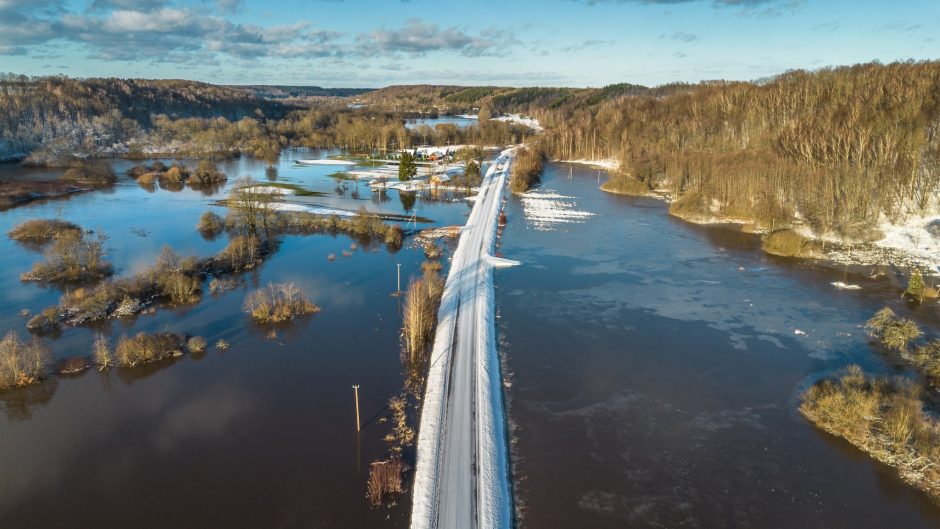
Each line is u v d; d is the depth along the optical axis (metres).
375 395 47.97
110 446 41.03
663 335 59.78
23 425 43.53
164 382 49.97
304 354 55.16
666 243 95.25
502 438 42.12
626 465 39.56
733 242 95.56
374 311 65.50
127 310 63.12
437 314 63.78
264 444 41.28
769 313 65.12
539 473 38.62
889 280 75.31
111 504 35.25
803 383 50.19
